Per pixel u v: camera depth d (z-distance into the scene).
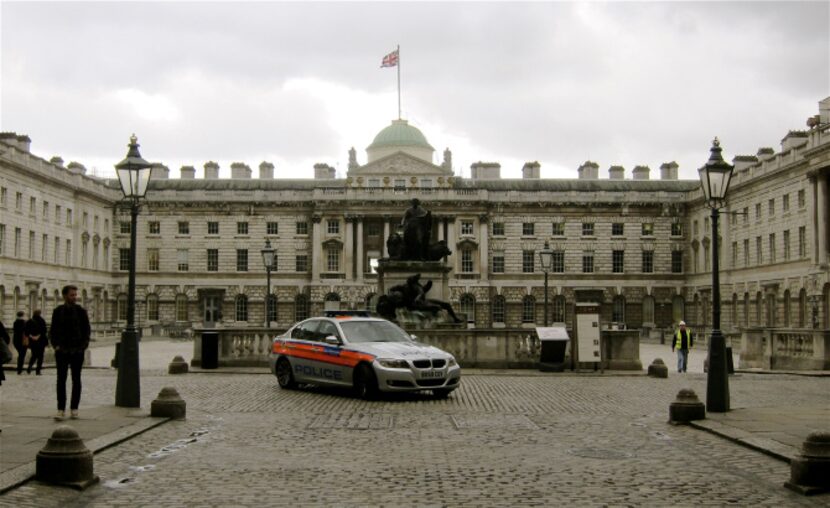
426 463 15.28
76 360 20.34
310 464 15.19
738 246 96.50
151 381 32.12
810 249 78.00
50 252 91.88
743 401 25.95
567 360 39.03
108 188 110.19
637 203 112.31
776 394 28.30
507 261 113.06
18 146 85.44
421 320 39.09
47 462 13.27
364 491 13.02
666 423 20.62
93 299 105.25
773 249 87.31
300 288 112.75
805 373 38.19
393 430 19.34
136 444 17.27
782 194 84.94
